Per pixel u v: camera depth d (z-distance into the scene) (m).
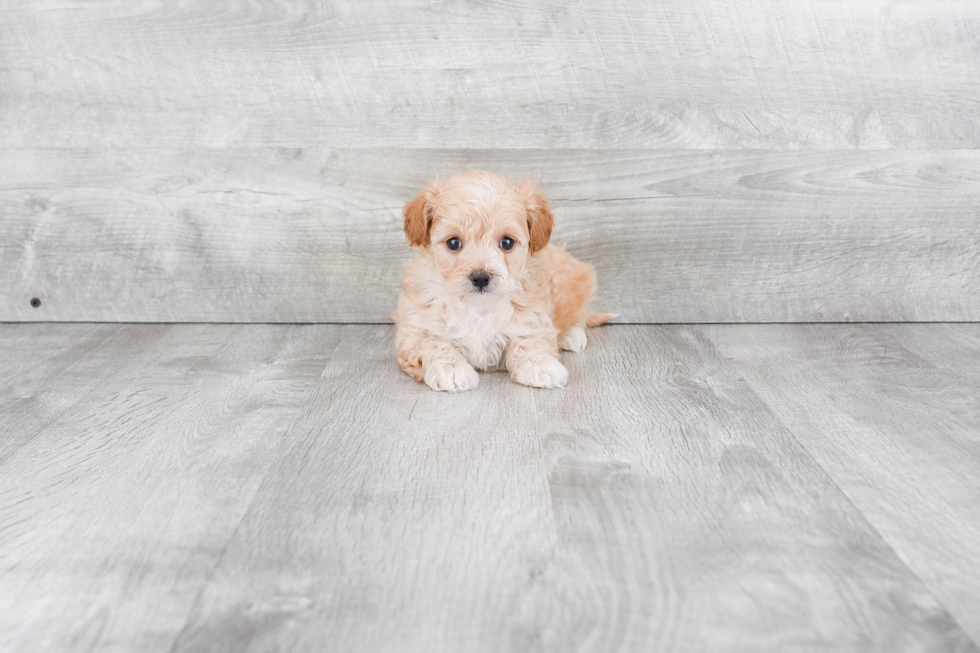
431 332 2.17
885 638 1.08
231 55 2.47
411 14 2.41
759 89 2.48
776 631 1.09
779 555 1.27
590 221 2.59
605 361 2.28
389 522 1.38
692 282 2.64
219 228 2.60
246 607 1.15
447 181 2.18
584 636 1.08
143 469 1.59
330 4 2.41
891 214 2.56
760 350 2.37
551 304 2.30
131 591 1.19
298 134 2.52
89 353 2.36
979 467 1.58
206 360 2.29
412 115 2.50
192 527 1.37
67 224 2.61
